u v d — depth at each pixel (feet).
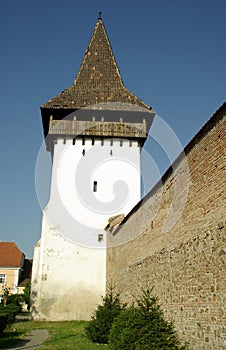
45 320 85.05
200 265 34.45
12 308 86.48
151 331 35.14
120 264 71.72
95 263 89.40
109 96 102.68
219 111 32.14
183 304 37.93
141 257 56.80
